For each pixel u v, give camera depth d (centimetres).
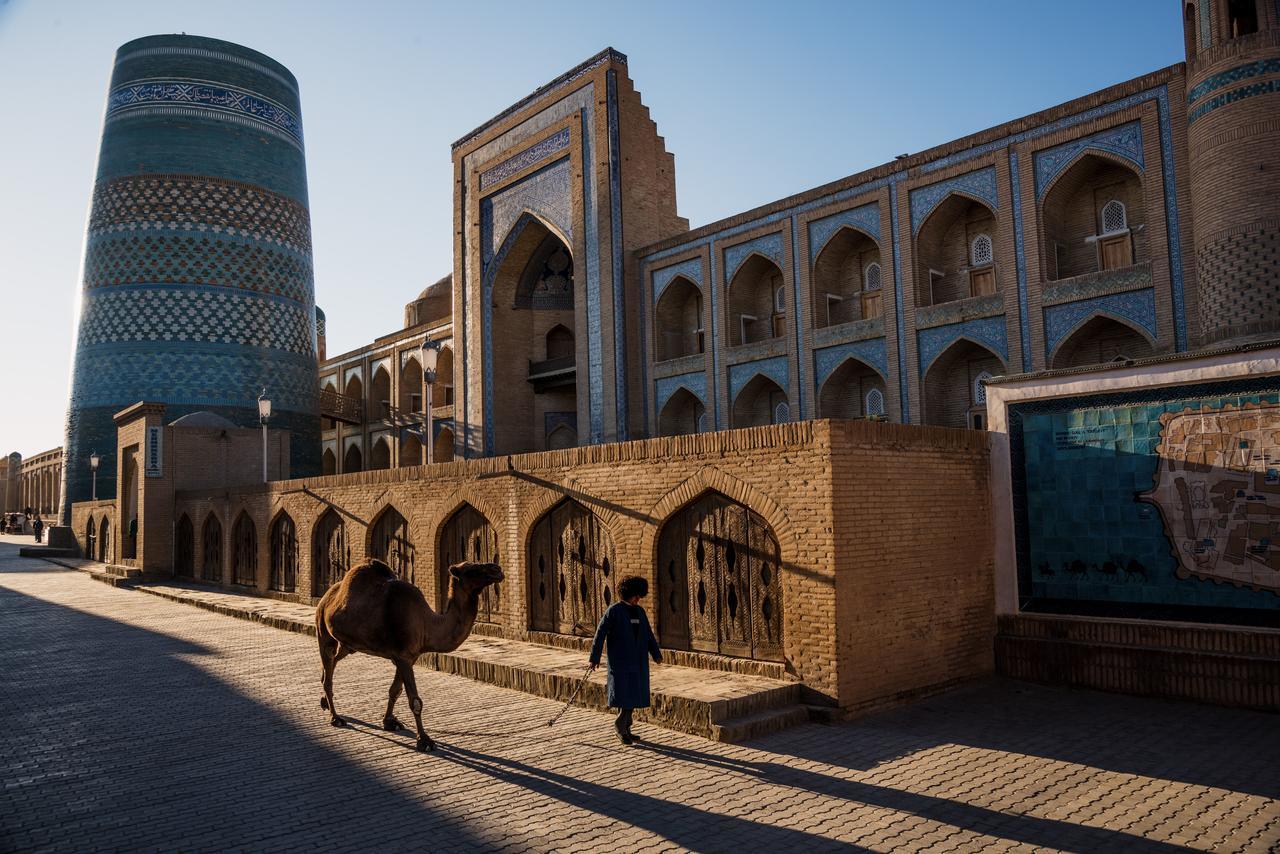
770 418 1842
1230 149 1112
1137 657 636
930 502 672
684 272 1947
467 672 774
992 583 724
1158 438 648
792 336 1741
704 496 700
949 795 438
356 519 1153
